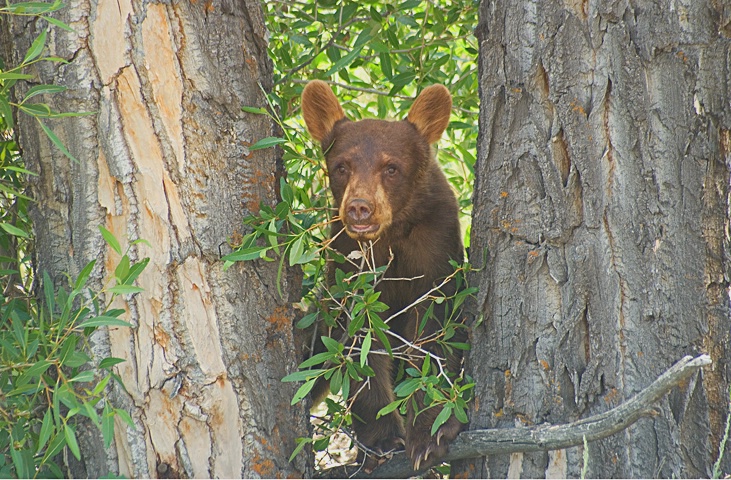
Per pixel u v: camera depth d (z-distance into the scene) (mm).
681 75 7270
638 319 7441
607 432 6977
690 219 7348
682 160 7320
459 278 8656
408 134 10203
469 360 8547
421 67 11328
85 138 7277
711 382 7395
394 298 10633
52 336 6980
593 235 7500
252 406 7805
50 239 7598
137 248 7320
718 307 7383
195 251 7508
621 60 7316
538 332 7793
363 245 9773
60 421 6910
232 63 7750
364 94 15000
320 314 9695
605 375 7523
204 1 7543
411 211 10016
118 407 7410
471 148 13180
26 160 7621
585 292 7559
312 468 8852
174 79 7379
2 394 6816
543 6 7516
